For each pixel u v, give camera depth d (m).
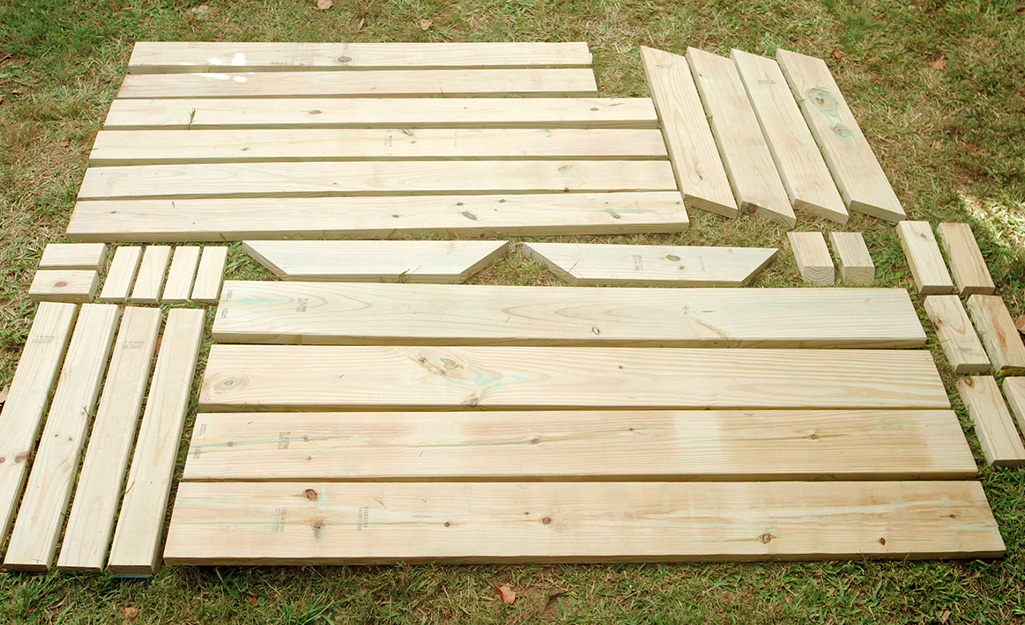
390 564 2.12
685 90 3.44
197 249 2.76
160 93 3.30
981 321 2.74
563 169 3.08
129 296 2.64
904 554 2.19
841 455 2.33
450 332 2.54
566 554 2.12
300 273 2.68
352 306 2.59
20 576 2.09
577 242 2.90
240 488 2.18
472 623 2.06
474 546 2.12
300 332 2.52
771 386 2.47
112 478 2.21
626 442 2.31
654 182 3.06
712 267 2.80
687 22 3.76
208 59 3.46
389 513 2.15
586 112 3.31
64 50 3.46
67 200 2.91
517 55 3.56
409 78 3.43
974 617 2.14
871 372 2.54
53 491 2.19
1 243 2.78
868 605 2.14
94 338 2.50
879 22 3.82
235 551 2.08
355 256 2.74
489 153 3.11
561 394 2.41
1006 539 2.27
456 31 3.68
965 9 3.88
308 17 3.69
